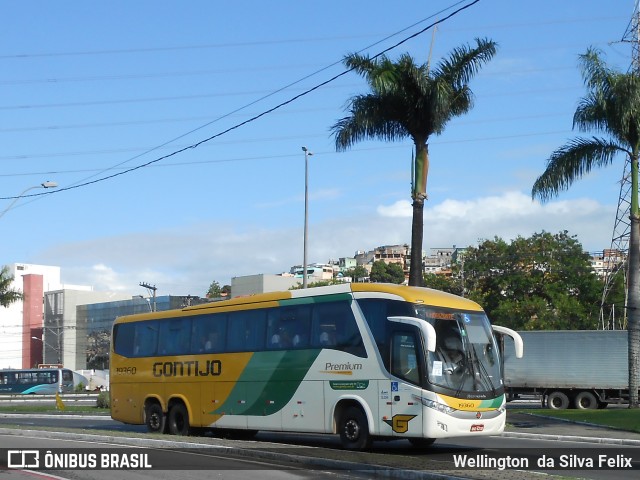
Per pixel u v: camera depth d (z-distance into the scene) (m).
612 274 68.94
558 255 73.50
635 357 34.81
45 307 109.06
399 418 18.28
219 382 22.84
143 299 96.62
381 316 19.11
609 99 32.84
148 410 25.23
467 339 18.94
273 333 21.61
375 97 32.72
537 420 31.98
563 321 68.50
